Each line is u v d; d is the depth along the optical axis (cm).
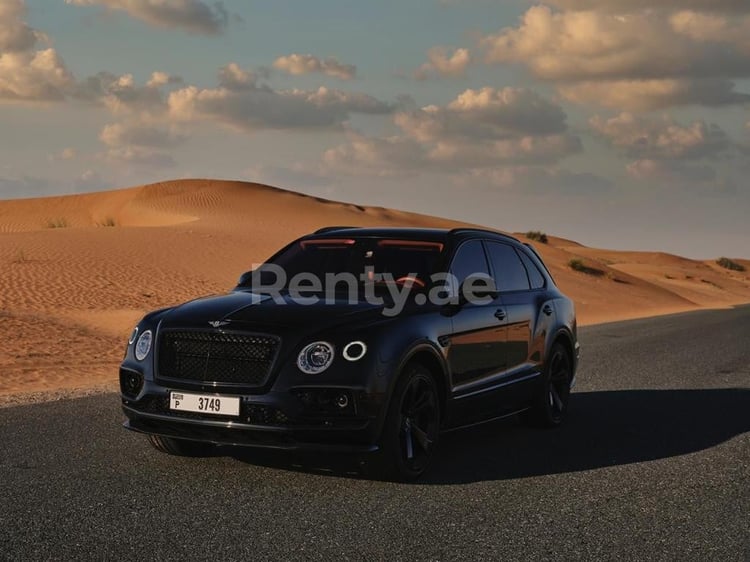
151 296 2456
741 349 1689
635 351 1612
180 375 561
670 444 742
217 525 474
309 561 420
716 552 454
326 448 537
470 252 713
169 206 8862
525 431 794
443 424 630
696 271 10738
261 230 5381
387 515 503
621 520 510
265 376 538
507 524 495
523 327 745
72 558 413
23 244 3522
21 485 546
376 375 543
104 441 682
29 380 1090
